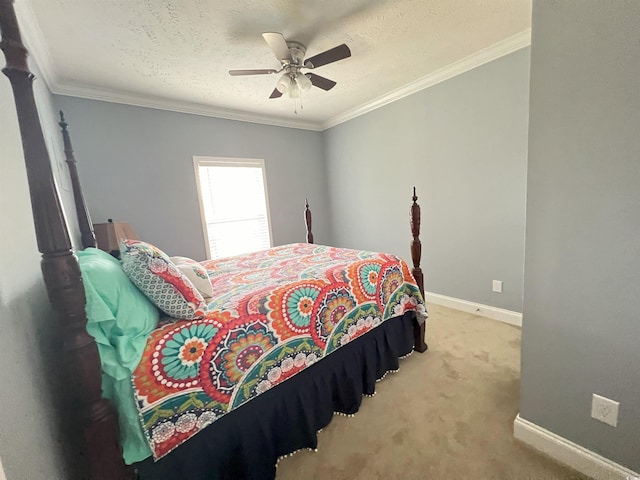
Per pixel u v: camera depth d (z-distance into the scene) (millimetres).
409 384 1886
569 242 1106
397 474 1272
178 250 3301
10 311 723
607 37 921
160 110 3078
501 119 2475
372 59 2443
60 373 994
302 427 1443
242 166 3730
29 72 680
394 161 3471
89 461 848
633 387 1023
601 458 1132
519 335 2434
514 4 1795
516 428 1388
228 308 1273
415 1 1728
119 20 1722
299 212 4316
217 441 1168
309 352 1461
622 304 1013
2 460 589
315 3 1688
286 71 2119
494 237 2684
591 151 1008
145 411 960
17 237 860
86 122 2678
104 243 2332
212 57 2209
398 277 2053
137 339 1013
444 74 2754
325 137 4398
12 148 935
